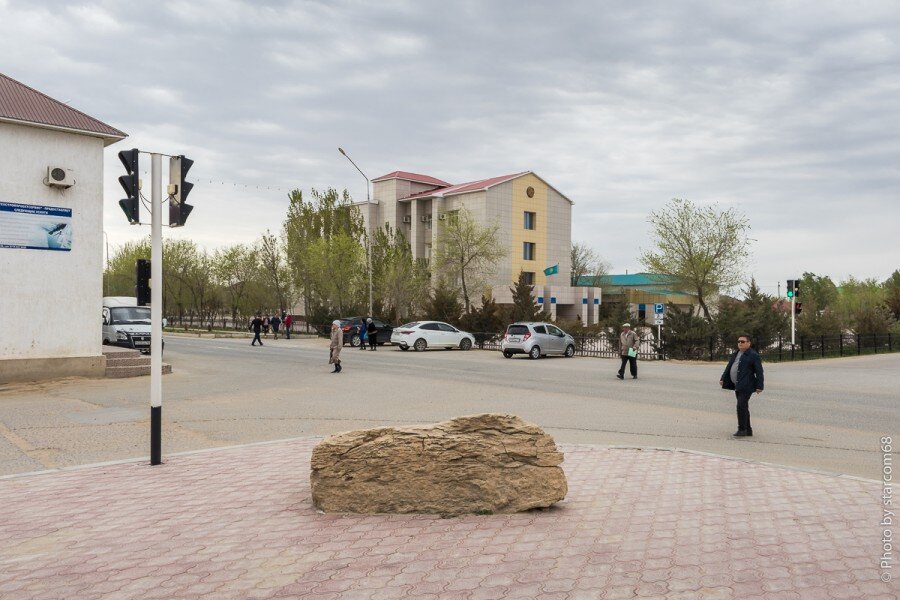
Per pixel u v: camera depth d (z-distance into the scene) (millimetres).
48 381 17562
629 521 6035
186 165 8734
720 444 10188
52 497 6941
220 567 4977
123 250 73500
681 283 43062
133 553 5289
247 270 61406
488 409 13625
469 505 6234
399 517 6164
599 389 17375
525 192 67375
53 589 4602
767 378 21281
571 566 4941
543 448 6402
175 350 32500
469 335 36156
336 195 53125
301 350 33594
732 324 30625
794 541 5484
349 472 6352
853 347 35281
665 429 11469
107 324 25578
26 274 17406
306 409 13586
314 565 4996
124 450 9516
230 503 6676
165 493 7074
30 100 17984
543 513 6277
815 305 39750
